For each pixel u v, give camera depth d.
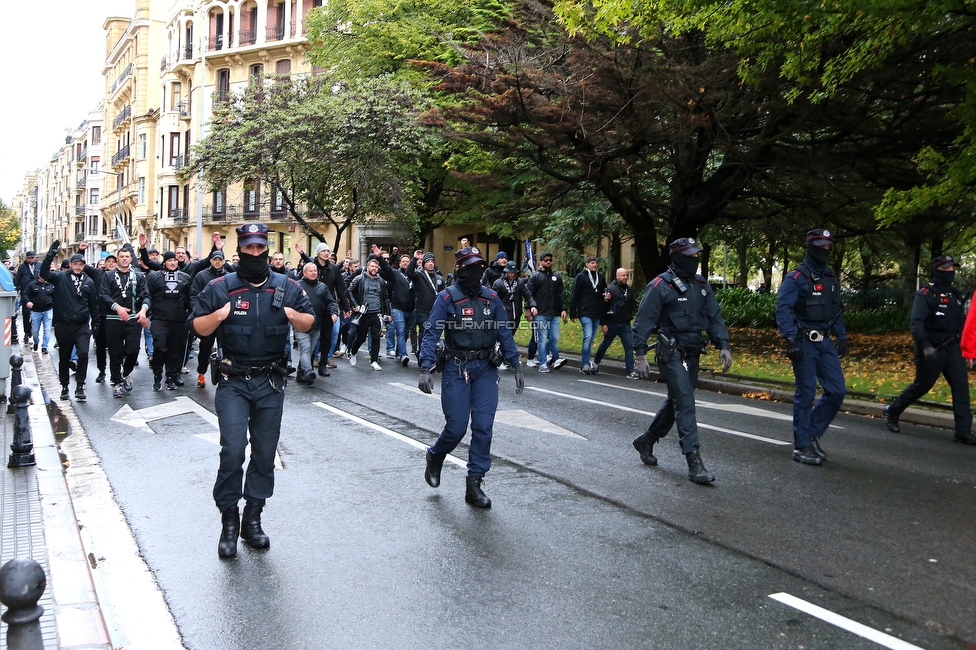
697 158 16.39
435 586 4.54
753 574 4.70
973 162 10.92
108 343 11.42
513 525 5.61
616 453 7.81
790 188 16.97
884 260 28.98
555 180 18.53
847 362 14.43
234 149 26.78
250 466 5.25
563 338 19.31
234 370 5.09
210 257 12.00
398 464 7.43
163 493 6.50
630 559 4.94
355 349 15.45
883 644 3.82
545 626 4.02
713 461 7.48
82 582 4.42
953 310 8.49
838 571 4.74
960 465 7.42
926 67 12.72
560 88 14.91
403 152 26.41
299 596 4.43
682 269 6.94
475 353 6.06
